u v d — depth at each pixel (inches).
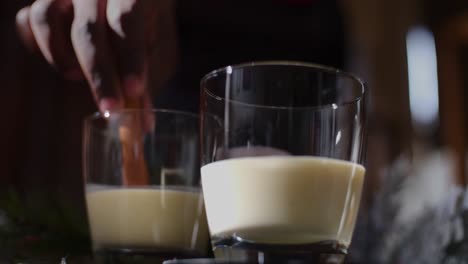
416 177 28.5
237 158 17.3
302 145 17.1
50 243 21.6
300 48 59.1
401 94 90.0
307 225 16.8
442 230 22.8
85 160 23.0
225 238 17.2
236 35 56.8
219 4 55.8
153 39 23.9
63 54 22.6
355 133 17.7
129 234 21.6
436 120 94.7
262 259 16.8
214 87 17.9
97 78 21.1
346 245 17.5
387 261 23.1
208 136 18.1
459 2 95.3
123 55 21.1
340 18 62.1
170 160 22.0
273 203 16.9
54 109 60.4
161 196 21.7
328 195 17.0
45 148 59.6
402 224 23.8
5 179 57.9
